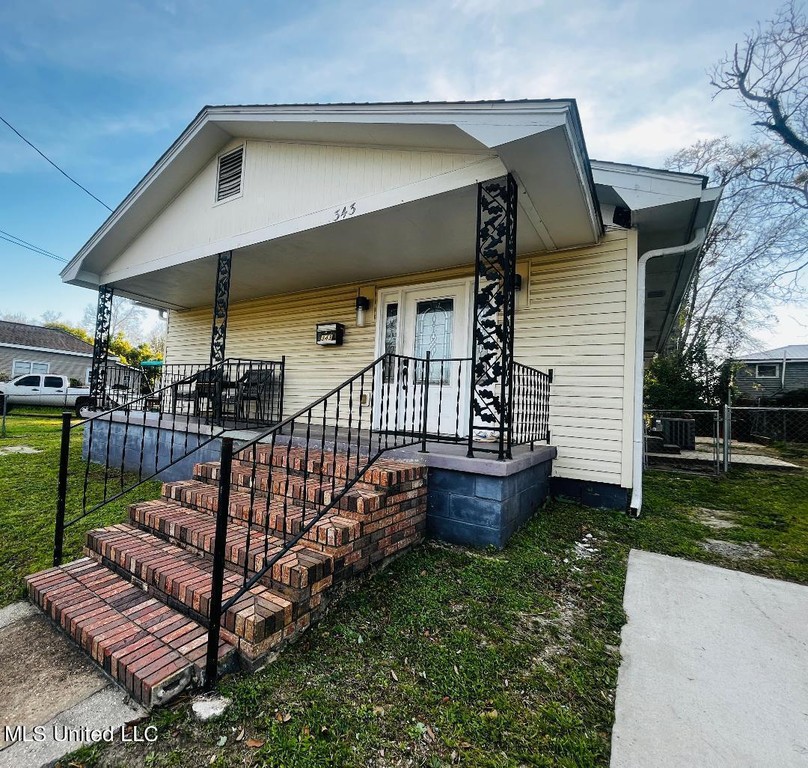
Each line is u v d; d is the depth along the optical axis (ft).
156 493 14.71
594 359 14.70
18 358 64.54
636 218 13.71
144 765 4.55
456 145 11.39
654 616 7.73
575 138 9.91
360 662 6.16
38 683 5.71
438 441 13.84
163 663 5.62
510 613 7.56
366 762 4.59
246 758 4.61
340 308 21.21
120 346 86.07
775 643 6.97
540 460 12.87
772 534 12.20
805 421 34.88
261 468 11.78
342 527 7.82
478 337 11.30
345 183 13.83
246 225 16.61
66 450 9.26
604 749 4.87
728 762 4.74
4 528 11.22
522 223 13.26
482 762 4.65
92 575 8.15
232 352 25.71
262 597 6.68
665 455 26.21
